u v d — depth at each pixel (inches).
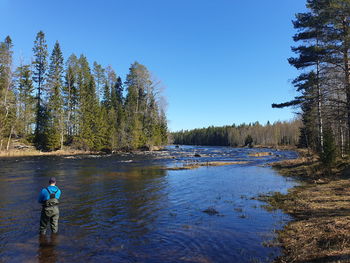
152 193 580.7
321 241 265.7
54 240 298.0
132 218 390.6
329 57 746.8
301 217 374.9
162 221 374.6
